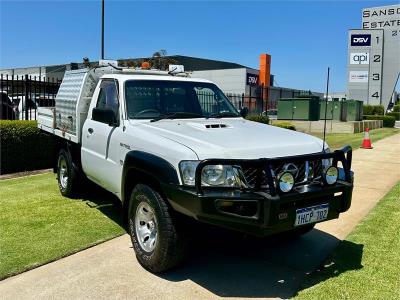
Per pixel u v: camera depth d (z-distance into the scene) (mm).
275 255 4980
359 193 8078
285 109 26391
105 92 5953
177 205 4027
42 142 11086
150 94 5586
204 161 3852
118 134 5246
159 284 4219
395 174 10180
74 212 6566
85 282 4254
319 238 5535
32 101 14469
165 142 4352
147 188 4418
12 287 4148
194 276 4402
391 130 28328
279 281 4293
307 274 4453
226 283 4250
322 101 27547
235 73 46438
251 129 5008
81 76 6676
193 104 5840
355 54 34375
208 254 4996
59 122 7469
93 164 6070
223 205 3891
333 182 4309
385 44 34062
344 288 4055
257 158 4078
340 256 4840
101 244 5266
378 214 6449
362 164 11805
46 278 4336
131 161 4691
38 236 5484
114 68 6723
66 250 5023
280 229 3949
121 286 4172
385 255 4848
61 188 7648
